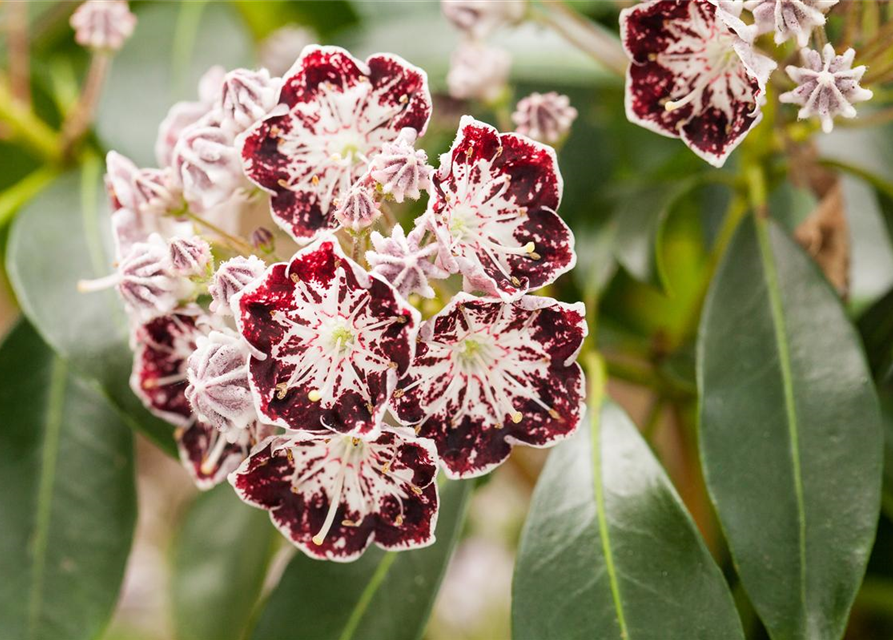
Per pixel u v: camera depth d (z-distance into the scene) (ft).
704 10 0.85
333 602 0.91
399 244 0.79
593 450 0.89
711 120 0.87
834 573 0.85
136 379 0.89
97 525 0.98
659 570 0.86
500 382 0.83
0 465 0.98
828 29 0.97
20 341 1.01
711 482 0.88
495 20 1.00
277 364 0.80
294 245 0.90
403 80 0.85
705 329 0.92
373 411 0.80
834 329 0.90
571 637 0.85
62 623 0.96
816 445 0.88
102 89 1.03
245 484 0.82
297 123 0.85
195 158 0.86
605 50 1.03
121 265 0.86
